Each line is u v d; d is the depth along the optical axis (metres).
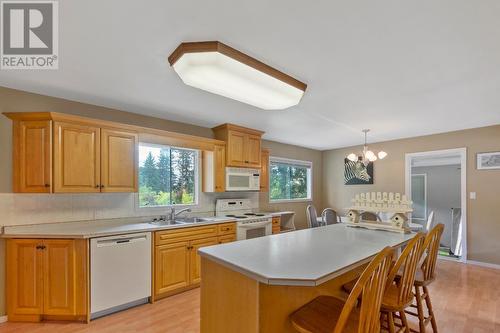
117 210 3.14
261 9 1.39
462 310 2.64
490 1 1.31
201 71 1.80
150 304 2.77
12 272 2.38
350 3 1.34
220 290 1.61
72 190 2.54
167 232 2.96
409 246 1.55
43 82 2.36
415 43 1.72
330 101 2.86
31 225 2.57
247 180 4.25
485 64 2.00
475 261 4.16
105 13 1.43
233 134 3.99
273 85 2.09
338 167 6.09
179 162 3.90
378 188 5.35
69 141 2.54
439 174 6.68
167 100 2.85
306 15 1.44
